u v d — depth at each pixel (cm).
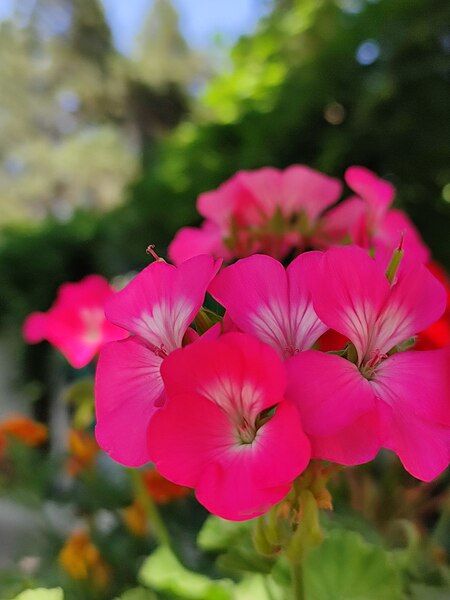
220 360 15
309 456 15
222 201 29
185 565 33
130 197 111
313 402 15
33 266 130
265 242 28
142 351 19
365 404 15
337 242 28
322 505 17
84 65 405
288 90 86
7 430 42
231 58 113
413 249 25
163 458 16
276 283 18
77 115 438
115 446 18
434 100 75
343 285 17
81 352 36
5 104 436
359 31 79
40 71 429
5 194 451
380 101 76
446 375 17
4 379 128
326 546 25
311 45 94
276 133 85
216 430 16
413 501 33
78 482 44
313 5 94
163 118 389
